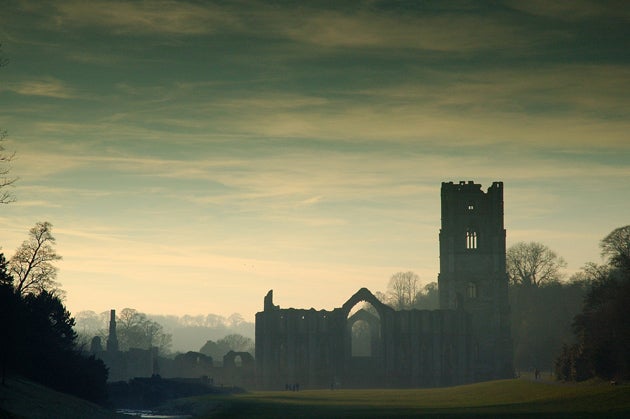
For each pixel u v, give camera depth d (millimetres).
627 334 121375
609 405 96438
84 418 89812
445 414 98438
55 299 127500
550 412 94750
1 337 95938
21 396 91562
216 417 99625
